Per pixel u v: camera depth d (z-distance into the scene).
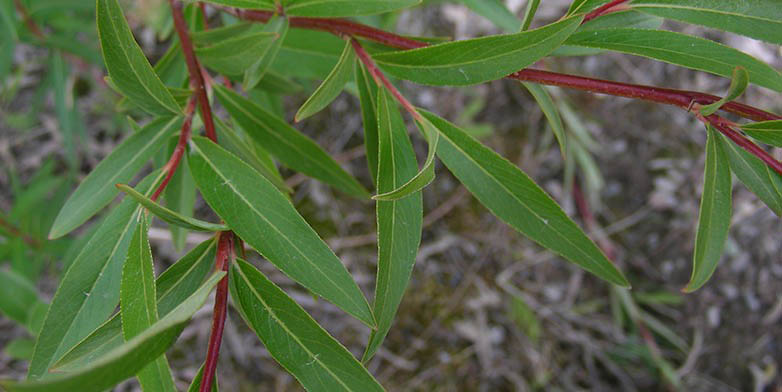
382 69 0.37
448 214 0.84
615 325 0.83
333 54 0.47
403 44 0.38
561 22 0.34
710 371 0.81
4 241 0.65
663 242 0.85
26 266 0.58
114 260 0.35
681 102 0.35
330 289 0.34
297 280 0.34
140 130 0.38
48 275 0.73
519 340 0.80
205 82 0.42
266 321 0.34
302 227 0.34
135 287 0.33
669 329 0.83
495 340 0.80
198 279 0.35
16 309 0.48
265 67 0.40
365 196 0.45
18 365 0.72
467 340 0.79
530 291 0.83
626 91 0.35
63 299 0.34
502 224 0.84
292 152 0.44
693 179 0.85
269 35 0.38
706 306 0.82
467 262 0.83
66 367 0.33
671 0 0.36
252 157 0.41
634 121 0.87
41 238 0.61
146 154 0.38
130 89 0.36
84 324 0.35
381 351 0.78
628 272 0.84
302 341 0.33
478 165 0.37
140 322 0.33
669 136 0.87
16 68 0.79
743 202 0.82
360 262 0.80
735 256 0.82
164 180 0.36
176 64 0.48
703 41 0.35
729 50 0.35
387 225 0.35
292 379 0.76
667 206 0.85
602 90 0.35
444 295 0.81
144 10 0.65
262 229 0.34
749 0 0.35
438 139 0.37
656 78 0.86
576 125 0.79
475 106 0.82
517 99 0.87
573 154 0.82
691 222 0.84
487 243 0.83
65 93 0.61
